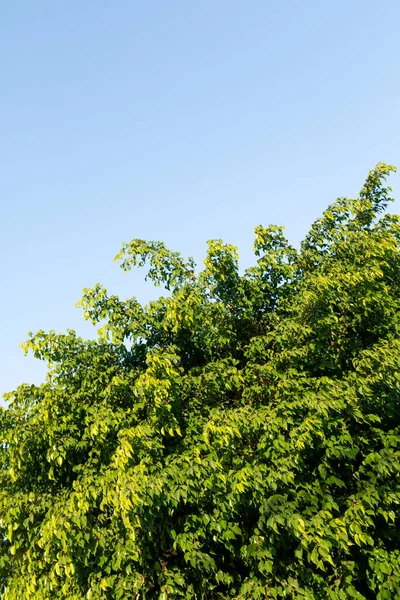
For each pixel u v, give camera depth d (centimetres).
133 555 556
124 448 533
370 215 945
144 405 655
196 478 553
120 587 552
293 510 554
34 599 581
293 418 596
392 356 577
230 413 588
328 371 720
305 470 606
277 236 891
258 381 709
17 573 674
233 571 607
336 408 546
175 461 559
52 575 563
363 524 520
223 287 860
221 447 580
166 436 654
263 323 865
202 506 575
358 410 578
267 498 549
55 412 677
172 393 643
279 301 852
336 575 551
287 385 622
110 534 590
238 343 829
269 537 555
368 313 726
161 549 620
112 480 542
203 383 715
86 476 634
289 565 558
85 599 561
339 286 668
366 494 549
